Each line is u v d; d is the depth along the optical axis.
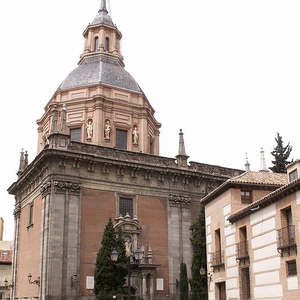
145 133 51.22
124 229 41.97
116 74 53.81
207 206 37.28
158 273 42.66
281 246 25.16
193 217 46.41
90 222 40.97
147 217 43.91
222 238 33.56
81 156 41.28
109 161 42.62
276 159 56.84
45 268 38.00
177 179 46.31
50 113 51.00
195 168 47.59
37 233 42.78
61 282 38.00
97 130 47.97
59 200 39.97
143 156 45.22
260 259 27.73
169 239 44.31
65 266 38.59
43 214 40.44
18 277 47.75
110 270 37.50
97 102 48.88
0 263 72.19
